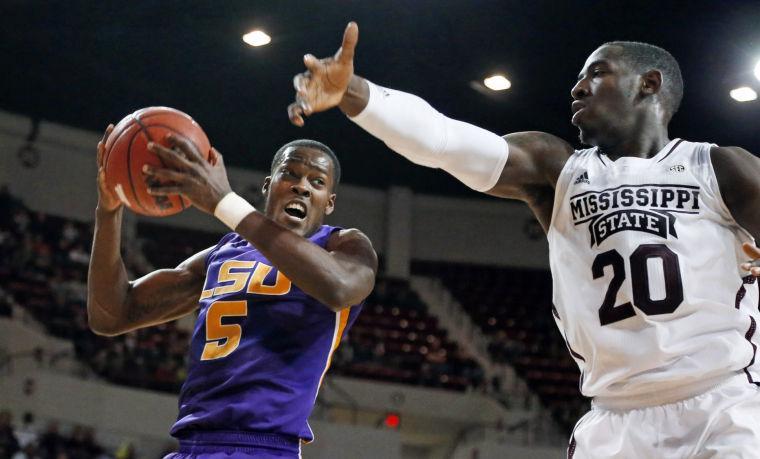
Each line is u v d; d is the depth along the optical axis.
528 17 10.75
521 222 20.03
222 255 3.25
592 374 2.71
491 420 15.61
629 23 10.51
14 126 17.11
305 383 2.98
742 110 11.95
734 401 2.52
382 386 15.59
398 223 19.47
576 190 2.79
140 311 3.34
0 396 12.80
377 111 2.61
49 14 12.50
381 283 18.64
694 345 2.57
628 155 2.86
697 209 2.67
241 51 12.91
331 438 14.02
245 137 16.50
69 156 17.70
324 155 3.24
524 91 12.89
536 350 17.81
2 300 14.23
